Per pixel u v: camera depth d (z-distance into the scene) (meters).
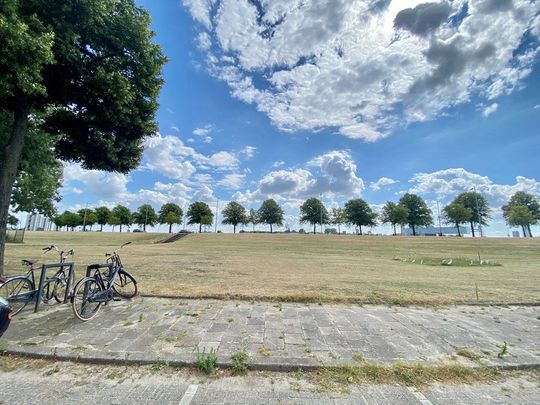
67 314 5.21
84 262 12.53
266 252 26.33
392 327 4.89
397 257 24.70
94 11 5.90
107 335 4.29
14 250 18.75
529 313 5.91
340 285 8.29
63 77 6.58
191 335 4.34
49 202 24.31
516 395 3.01
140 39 6.98
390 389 3.07
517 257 26.42
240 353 3.69
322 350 3.92
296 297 6.56
